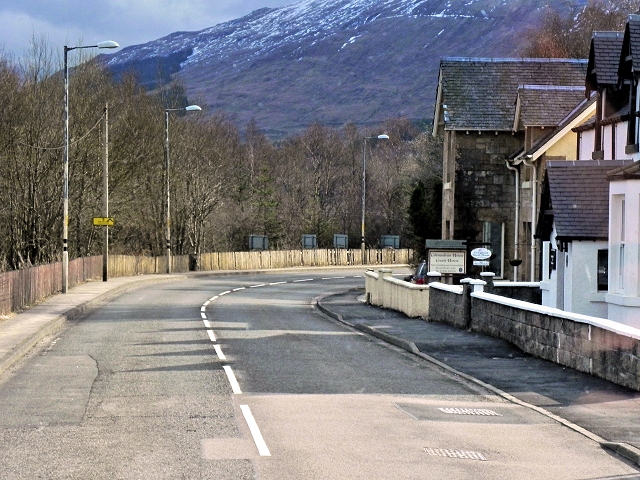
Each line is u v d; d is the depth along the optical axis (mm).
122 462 11000
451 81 47625
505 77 47906
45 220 59688
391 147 154500
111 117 66875
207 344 24391
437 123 49656
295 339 26219
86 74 64562
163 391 16469
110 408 14742
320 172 121375
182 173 79438
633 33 26344
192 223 80125
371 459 11320
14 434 12688
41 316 30844
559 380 18078
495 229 46688
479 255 32156
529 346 22172
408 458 11453
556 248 29391
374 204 117938
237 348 23547
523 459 11609
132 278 60719
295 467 10789
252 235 91125
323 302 42844
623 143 29516
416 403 15711
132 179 69000
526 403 15703
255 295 49500
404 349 24125
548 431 13406
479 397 16500
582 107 40500
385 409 14969
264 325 30781
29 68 61000
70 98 61812
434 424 13781
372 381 18219
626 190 24078
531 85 44438
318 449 11805
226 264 81562
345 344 25172
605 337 17766
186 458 11203
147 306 39031
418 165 89750
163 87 99062
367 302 42281
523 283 33188
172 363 20438
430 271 37750
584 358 18828
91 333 27281
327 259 94625
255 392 16453
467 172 46531
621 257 25172
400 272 78812
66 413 14297
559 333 20188
